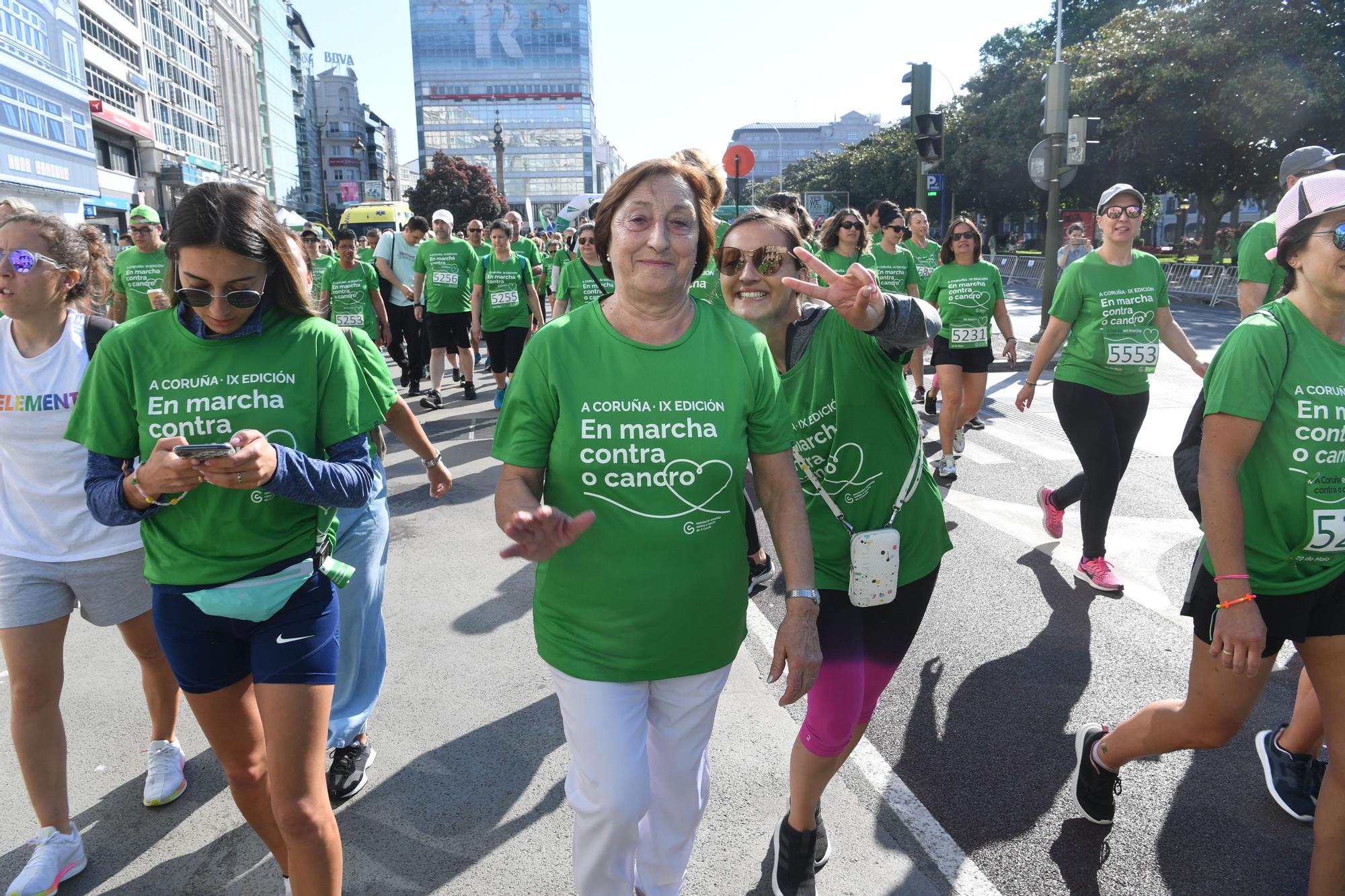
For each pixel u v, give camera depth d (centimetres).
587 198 3247
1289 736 307
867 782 316
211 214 207
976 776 319
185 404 219
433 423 971
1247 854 277
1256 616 223
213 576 218
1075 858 275
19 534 272
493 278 1016
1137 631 439
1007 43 4747
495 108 14438
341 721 313
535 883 269
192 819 304
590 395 198
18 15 3394
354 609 312
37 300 267
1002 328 744
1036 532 591
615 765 200
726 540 206
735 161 1164
